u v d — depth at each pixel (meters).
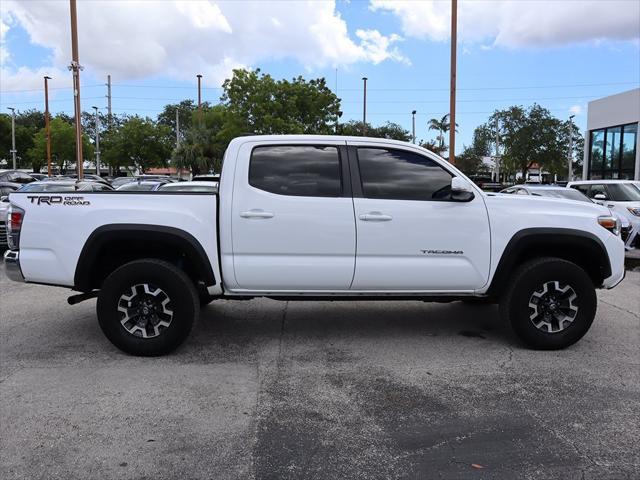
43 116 74.19
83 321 6.22
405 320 6.27
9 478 3.00
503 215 5.03
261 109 34.66
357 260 4.90
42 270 4.88
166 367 4.71
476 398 4.08
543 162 49.09
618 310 6.82
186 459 3.21
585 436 3.49
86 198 4.83
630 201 12.49
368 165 4.99
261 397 4.09
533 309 5.09
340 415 3.80
